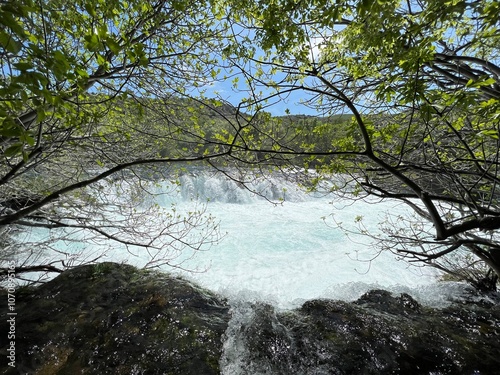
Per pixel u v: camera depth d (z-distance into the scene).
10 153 1.42
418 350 3.88
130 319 4.08
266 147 3.30
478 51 2.89
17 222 4.62
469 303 5.41
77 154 5.06
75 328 3.88
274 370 3.47
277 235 11.72
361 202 16.55
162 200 15.16
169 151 5.40
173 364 3.41
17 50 1.21
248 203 17.12
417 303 5.18
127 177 6.30
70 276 5.14
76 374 3.24
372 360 3.66
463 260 6.77
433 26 1.95
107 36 1.70
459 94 1.80
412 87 1.99
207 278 8.02
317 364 3.58
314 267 8.82
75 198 5.98
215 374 3.34
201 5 3.52
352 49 2.45
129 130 4.91
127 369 3.31
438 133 3.55
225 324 4.16
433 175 3.90
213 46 3.98
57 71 1.35
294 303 5.11
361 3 1.80
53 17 2.25
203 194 16.86
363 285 6.16
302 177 3.65
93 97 4.05
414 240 4.47
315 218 14.23
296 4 2.38
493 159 3.12
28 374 3.18
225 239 10.89
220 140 3.27
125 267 5.59
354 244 10.70
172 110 4.21
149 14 3.37
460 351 3.91
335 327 4.18
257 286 7.64
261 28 2.69
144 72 3.80
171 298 4.57
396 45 2.12
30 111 2.97
